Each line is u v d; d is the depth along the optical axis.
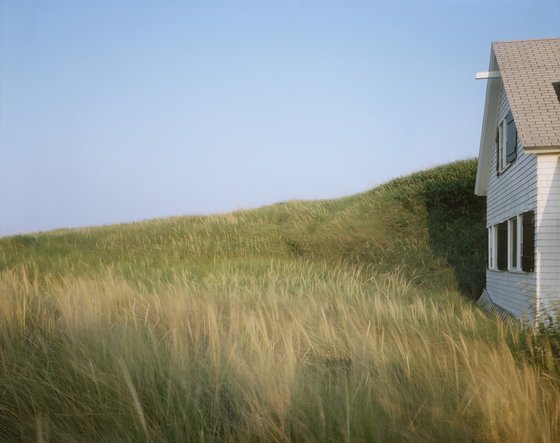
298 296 10.98
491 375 4.31
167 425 3.59
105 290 9.55
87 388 4.01
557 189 12.34
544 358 5.38
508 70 15.32
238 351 4.78
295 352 5.38
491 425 3.54
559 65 15.30
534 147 12.16
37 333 5.68
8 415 3.88
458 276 21.08
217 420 3.66
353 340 5.70
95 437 3.53
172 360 4.52
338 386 4.31
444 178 29.38
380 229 26.20
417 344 5.52
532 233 12.77
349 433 3.40
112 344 4.95
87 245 29.70
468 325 7.41
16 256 24.70
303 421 3.63
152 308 7.80
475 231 24.41
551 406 4.05
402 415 3.79
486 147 19.02
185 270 18.00
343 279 16.80
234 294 10.16
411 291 15.39
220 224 32.06
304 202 36.38
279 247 27.03
